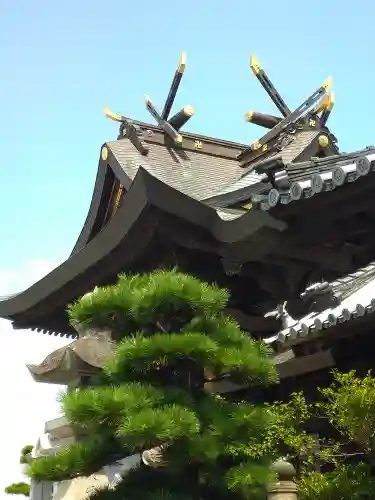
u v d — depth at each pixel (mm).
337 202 9453
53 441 13500
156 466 7910
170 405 6973
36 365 12430
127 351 7203
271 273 11266
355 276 9570
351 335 8094
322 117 14789
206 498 7531
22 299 14820
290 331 8195
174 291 7383
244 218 10172
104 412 6879
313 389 8961
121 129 16156
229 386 9141
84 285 13477
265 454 7191
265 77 17469
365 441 6480
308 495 7211
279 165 9336
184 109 16484
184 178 15305
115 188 15406
